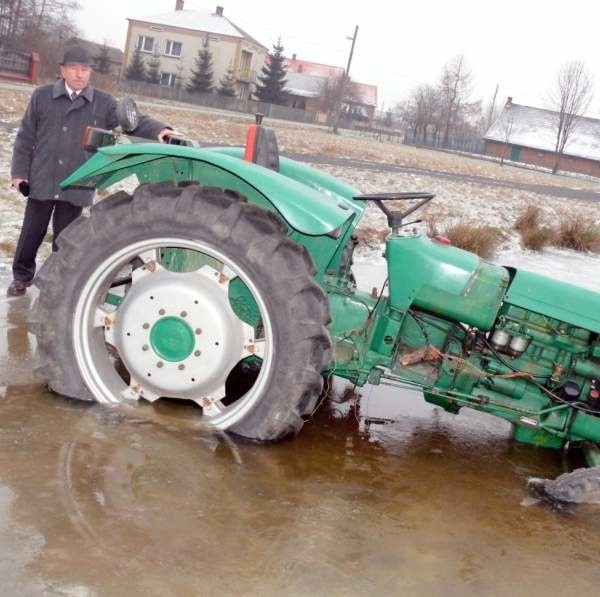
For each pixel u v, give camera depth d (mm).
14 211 7016
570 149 74625
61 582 2121
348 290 3691
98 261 3348
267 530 2568
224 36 67250
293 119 66812
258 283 3170
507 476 3443
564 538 2889
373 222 10594
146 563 2270
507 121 77688
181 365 3314
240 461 3062
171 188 3289
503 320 3568
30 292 5105
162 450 3025
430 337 3652
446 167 31078
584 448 3662
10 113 16578
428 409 4223
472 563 2596
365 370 3523
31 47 46656
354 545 2578
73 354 3398
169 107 36625
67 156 4938
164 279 3322
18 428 3047
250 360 3648
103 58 64625
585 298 3555
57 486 2629
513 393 3586
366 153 28188
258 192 3496
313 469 3135
